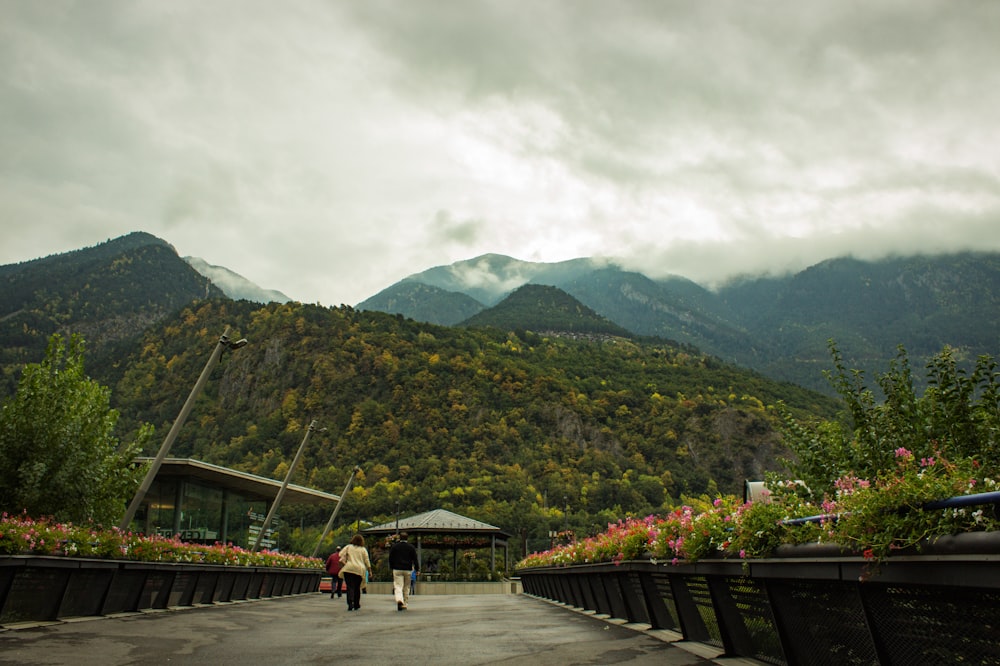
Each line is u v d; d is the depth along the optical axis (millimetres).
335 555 29906
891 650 4621
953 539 3762
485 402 133375
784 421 9828
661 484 109000
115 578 13703
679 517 8617
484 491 106625
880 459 8492
